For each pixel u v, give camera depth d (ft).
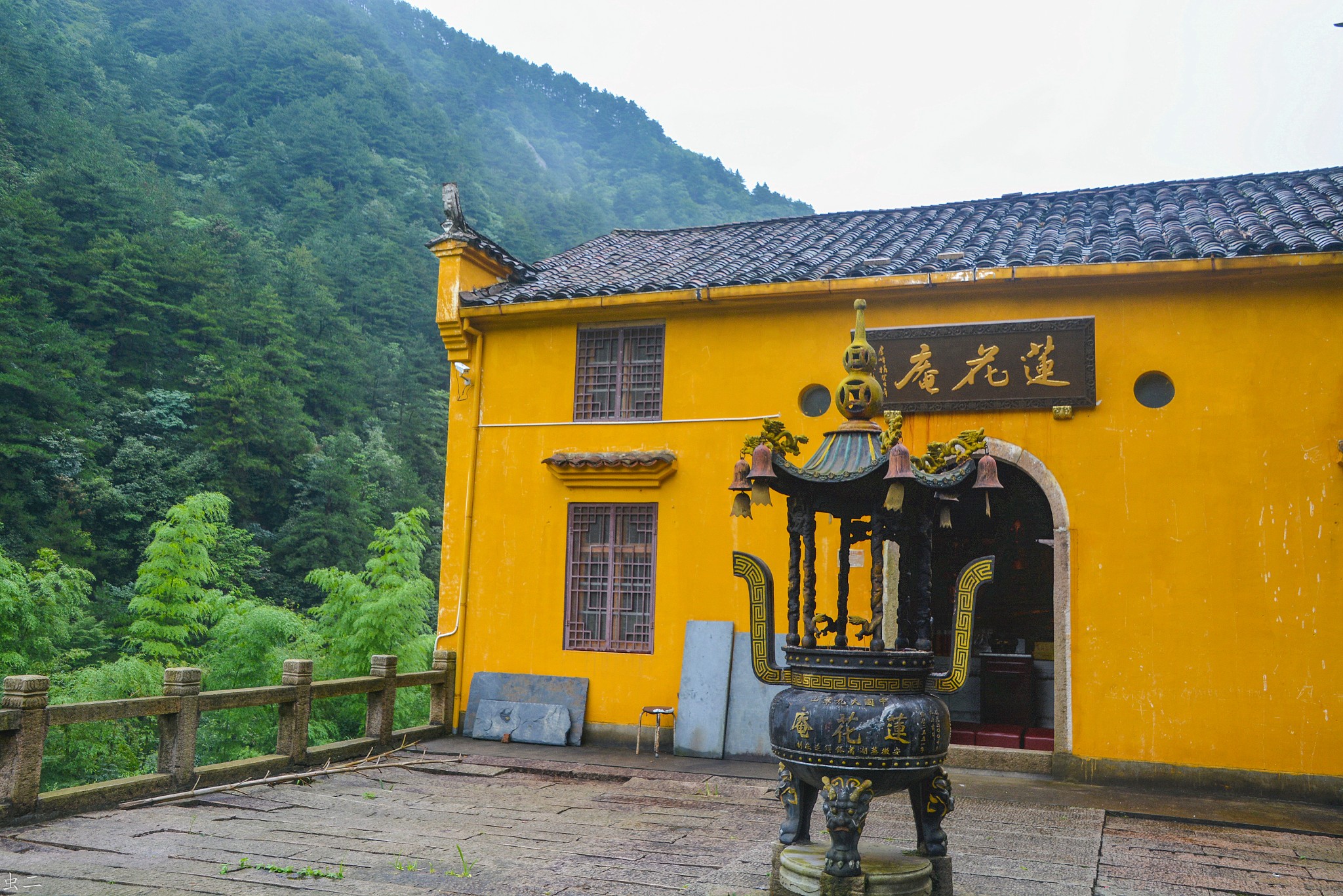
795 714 15.66
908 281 30.63
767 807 24.97
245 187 219.82
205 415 135.44
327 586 55.83
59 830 20.90
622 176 414.62
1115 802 25.41
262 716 50.37
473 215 250.37
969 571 16.46
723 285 33.01
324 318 173.37
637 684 33.40
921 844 16.31
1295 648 26.81
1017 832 22.15
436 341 196.75
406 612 53.11
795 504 17.19
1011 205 40.24
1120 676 28.17
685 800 25.76
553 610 34.86
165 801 23.82
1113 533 28.76
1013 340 29.94
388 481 143.54
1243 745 26.89
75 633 77.92
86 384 128.57
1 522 101.65
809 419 32.73
